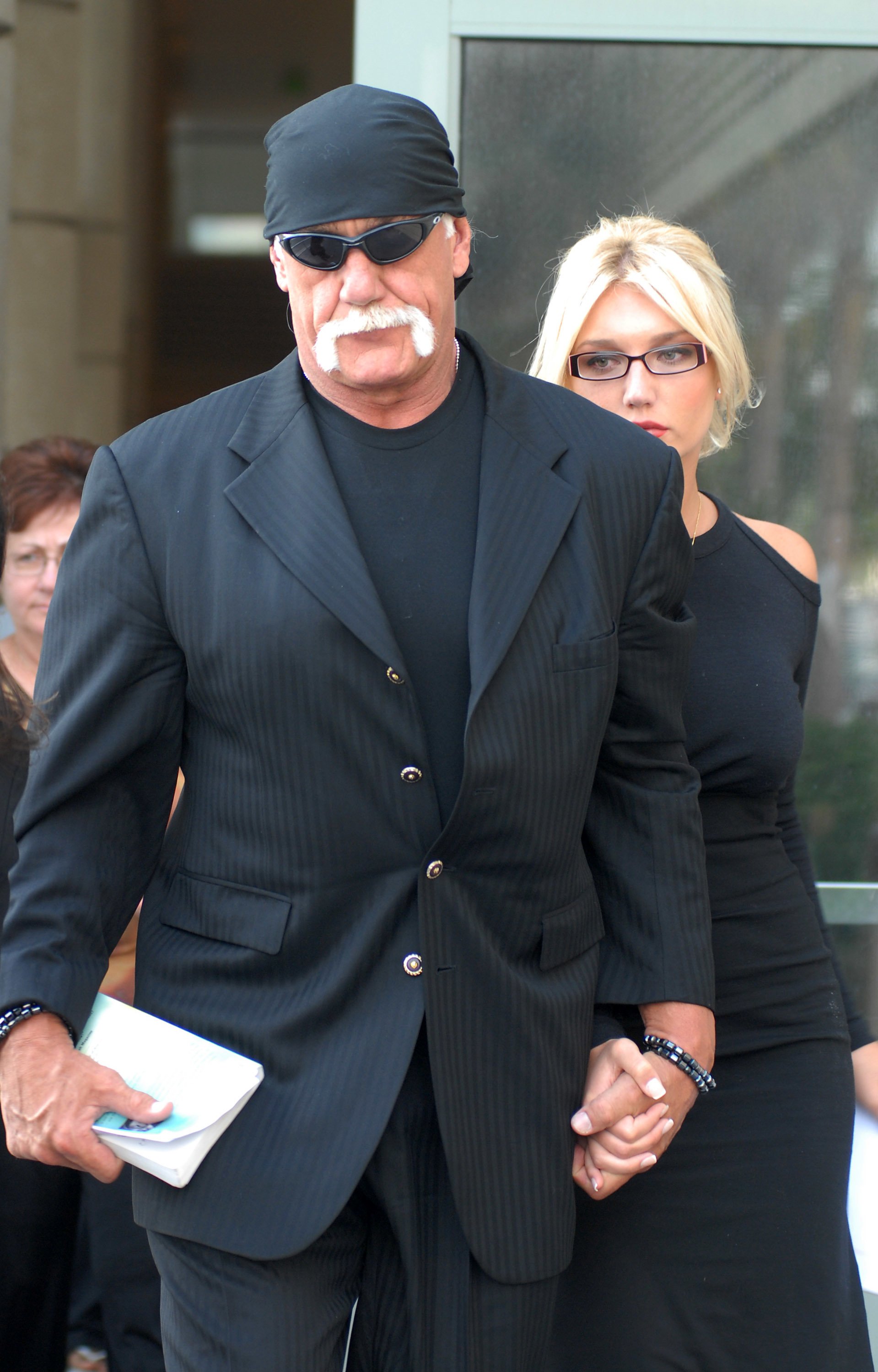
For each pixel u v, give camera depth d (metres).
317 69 17.39
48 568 4.39
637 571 2.77
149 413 17.06
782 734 3.23
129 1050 2.58
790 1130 3.18
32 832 2.69
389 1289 2.77
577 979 2.81
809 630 3.47
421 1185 2.68
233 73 17.47
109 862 2.72
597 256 3.33
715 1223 3.13
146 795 2.78
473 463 2.71
